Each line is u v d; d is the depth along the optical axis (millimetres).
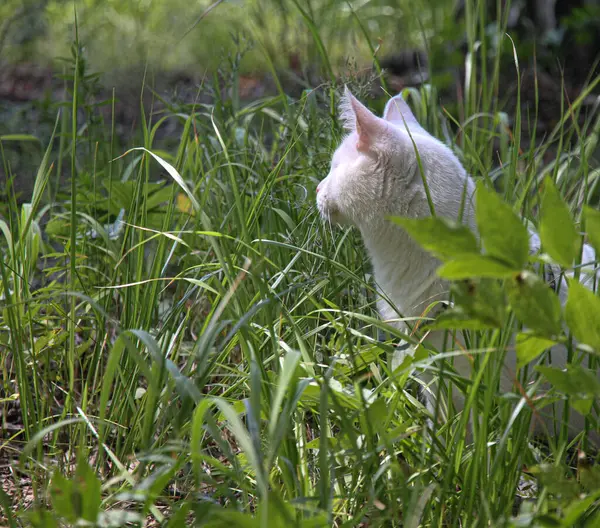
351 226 2734
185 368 2002
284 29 6051
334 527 1789
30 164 4527
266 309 1888
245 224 2273
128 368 2254
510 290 1268
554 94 5977
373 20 7922
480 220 1203
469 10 3395
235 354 2732
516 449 1700
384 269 2531
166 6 8258
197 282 2041
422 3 7379
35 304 2547
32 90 7156
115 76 6156
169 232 2344
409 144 2443
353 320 2543
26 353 2418
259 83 6527
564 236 1239
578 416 2246
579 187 2736
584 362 2180
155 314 2590
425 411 1949
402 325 2482
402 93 3471
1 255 2205
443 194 2410
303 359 1996
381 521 1606
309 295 2197
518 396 1610
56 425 1569
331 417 1984
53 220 3197
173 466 1531
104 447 1864
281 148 3406
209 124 3674
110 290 2461
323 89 3486
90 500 1350
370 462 1678
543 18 6840
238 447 2287
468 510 1649
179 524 1513
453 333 1829
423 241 1193
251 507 1909
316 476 1897
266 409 1799
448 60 6172
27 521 1852
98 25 7707
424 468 1801
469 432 2314
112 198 3291
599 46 6375
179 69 6961
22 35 8094
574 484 1423
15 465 2232
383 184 2449
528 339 1374
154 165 4598
